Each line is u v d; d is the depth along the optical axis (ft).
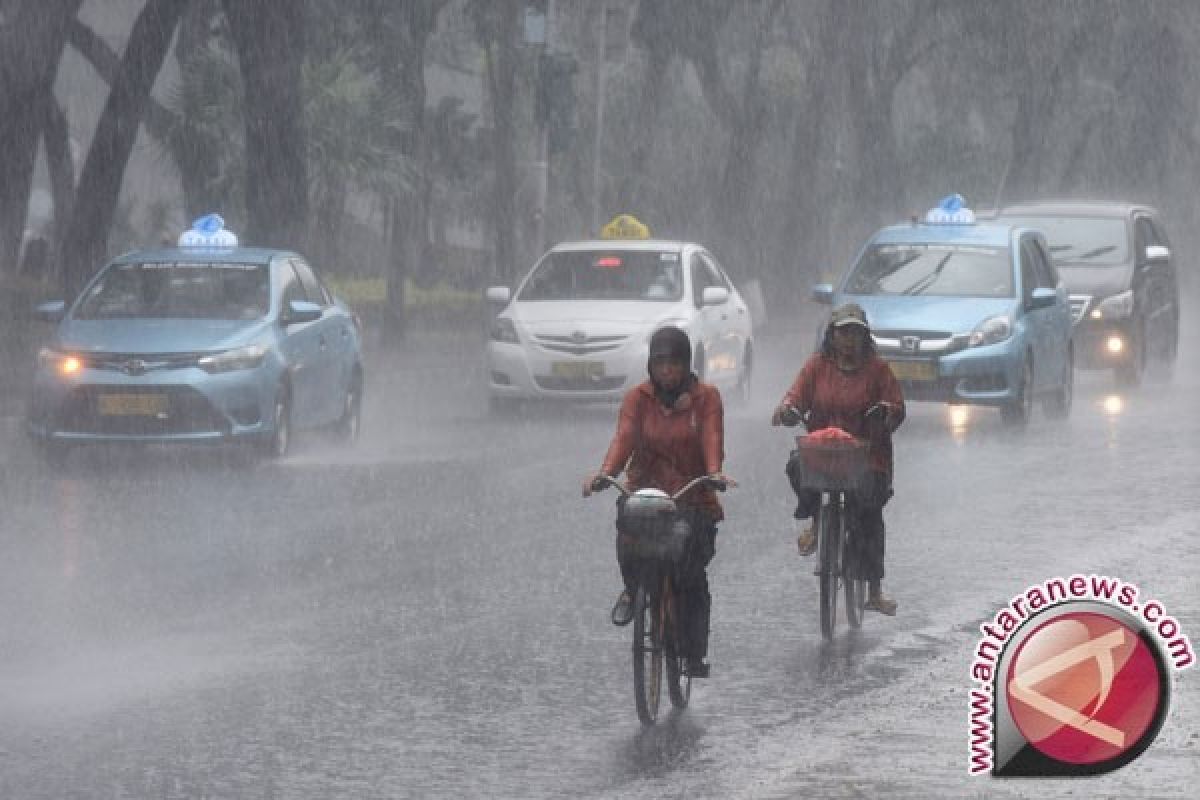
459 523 122.42
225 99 288.30
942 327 178.60
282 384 152.66
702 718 75.46
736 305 203.82
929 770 68.08
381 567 106.73
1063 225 234.38
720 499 134.10
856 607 93.09
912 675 82.79
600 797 64.69
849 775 67.36
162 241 167.22
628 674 82.48
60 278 251.60
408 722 74.28
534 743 71.51
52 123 306.55
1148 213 244.22
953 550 114.01
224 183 288.51
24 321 221.46
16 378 200.23
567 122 255.91
